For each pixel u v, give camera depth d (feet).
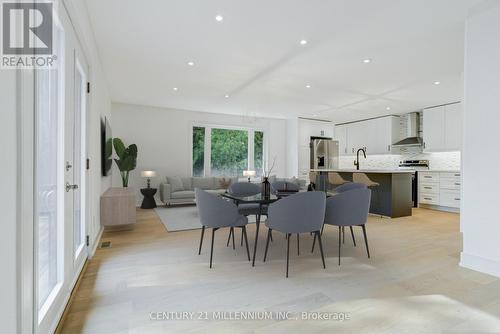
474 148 8.13
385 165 25.90
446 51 11.03
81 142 8.52
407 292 6.57
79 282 7.00
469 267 8.14
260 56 11.62
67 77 6.01
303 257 9.12
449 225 14.21
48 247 5.64
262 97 18.70
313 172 19.85
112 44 10.45
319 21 8.80
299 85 15.69
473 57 8.11
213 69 13.20
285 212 7.63
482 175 7.95
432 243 10.82
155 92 17.62
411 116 23.11
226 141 25.26
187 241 10.99
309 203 7.72
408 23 8.91
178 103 20.85
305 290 6.67
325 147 25.95
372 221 15.25
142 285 6.93
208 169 24.36
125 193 12.97
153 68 13.08
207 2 7.79
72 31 6.57
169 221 14.79
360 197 8.85
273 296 6.36
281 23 8.93
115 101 20.35
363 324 5.23
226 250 9.83
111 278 7.34
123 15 8.45
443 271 7.92
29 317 3.68
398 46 10.60
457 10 8.16
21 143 3.43
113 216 11.78
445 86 15.74
